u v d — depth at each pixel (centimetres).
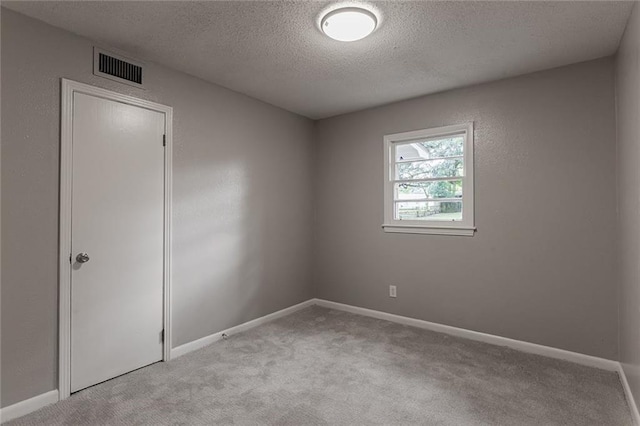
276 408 208
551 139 283
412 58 264
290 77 303
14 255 202
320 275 438
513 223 300
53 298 217
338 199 420
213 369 260
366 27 211
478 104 318
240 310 343
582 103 270
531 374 251
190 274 298
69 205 223
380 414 202
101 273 240
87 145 232
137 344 260
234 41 239
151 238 270
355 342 312
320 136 438
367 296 394
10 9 199
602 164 262
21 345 204
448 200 340
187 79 295
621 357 244
